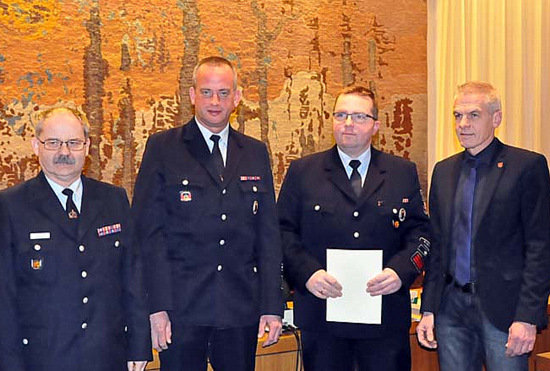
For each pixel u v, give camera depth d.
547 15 4.13
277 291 2.76
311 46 4.29
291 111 4.24
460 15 4.54
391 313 2.82
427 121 4.70
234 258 2.71
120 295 2.45
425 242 2.90
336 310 2.82
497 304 2.70
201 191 2.69
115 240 2.45
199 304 2.65
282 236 2.94
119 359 2.40
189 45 3.91
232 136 2.84
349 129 2.83
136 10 3.76
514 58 4.29
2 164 3.45
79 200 2.44
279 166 4.21
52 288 2.31
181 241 2.67
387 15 4.54
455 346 2.80
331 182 2.91
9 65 3.45
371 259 2.81
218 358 2.73
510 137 4.32
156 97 3.83
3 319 2.24
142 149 3.80
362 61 4.47
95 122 3.67
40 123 2.35
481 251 2.73
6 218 2.31
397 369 2.81
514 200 2.71
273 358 3.42
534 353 3.79
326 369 2.83
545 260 2.66
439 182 2.92
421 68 4.68
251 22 4.09
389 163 2.96
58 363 2.29
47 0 3.53
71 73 3.60
